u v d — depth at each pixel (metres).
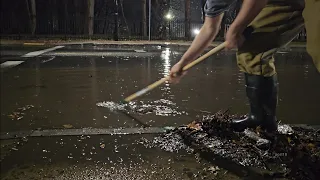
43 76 7.71
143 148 3.30
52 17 24.00
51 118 4.39
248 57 3.28
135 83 7.02
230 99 5.68
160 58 12.06
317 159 2.94
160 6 23.75
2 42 17.23
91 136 3.66
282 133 3.58
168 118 4.44
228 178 2.70
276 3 3.04
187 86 6.74
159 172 2.80
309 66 10.30
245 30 3.17
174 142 3.43
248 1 2.68
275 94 3.44
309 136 3.62
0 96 5.67
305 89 6.68
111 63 10.36
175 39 22.44
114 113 4.66
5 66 9.23
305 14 2.54
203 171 2.81
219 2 2.98
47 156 3.12
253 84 3.39
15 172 2.81
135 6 26.05
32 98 5.54
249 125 3.57
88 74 8.12
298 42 19.88
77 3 23.98
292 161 2.94
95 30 25.06
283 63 11.12
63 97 5.63
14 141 3.50
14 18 23.11
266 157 3.03
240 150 3.18
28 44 16.77
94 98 5.57
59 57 11.70
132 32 25.34
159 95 5.86
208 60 11.55
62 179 2.69
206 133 3.59
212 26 3.10
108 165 2.93
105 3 25.06
